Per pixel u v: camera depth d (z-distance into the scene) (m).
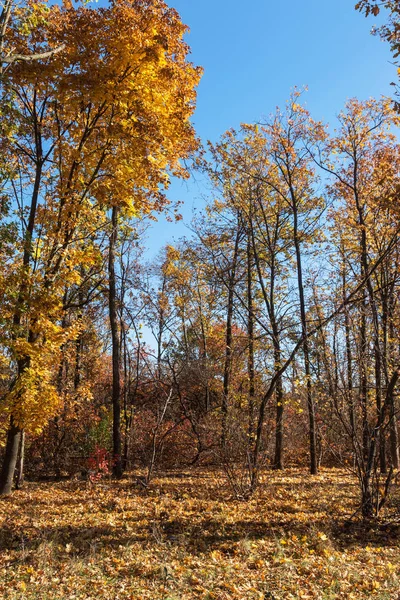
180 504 10.46
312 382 11.28
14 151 12.83
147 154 11.47
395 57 8.04
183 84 12.05
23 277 11.09
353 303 10.30
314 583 5.77
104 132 11.21
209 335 26.17
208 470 17.08
